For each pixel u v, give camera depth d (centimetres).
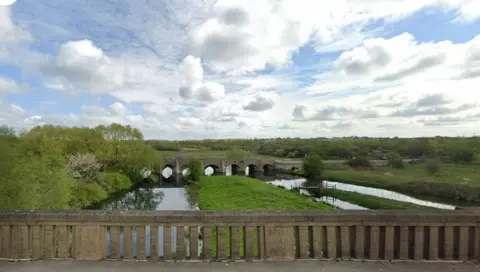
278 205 3466
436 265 576
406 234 597
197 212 611
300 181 7019
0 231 601
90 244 596
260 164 9569
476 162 7300
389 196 4912
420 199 4634
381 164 8669
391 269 559
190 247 600
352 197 4675
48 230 599
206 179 6456
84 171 4084
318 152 10912
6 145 1947
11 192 1852
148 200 4472
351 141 14438
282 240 598
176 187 5959
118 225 600
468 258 591
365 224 600
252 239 598
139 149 5903
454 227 601
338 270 552
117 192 4688
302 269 554
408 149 10169
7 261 583
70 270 547
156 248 596
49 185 2266
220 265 571
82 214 600
